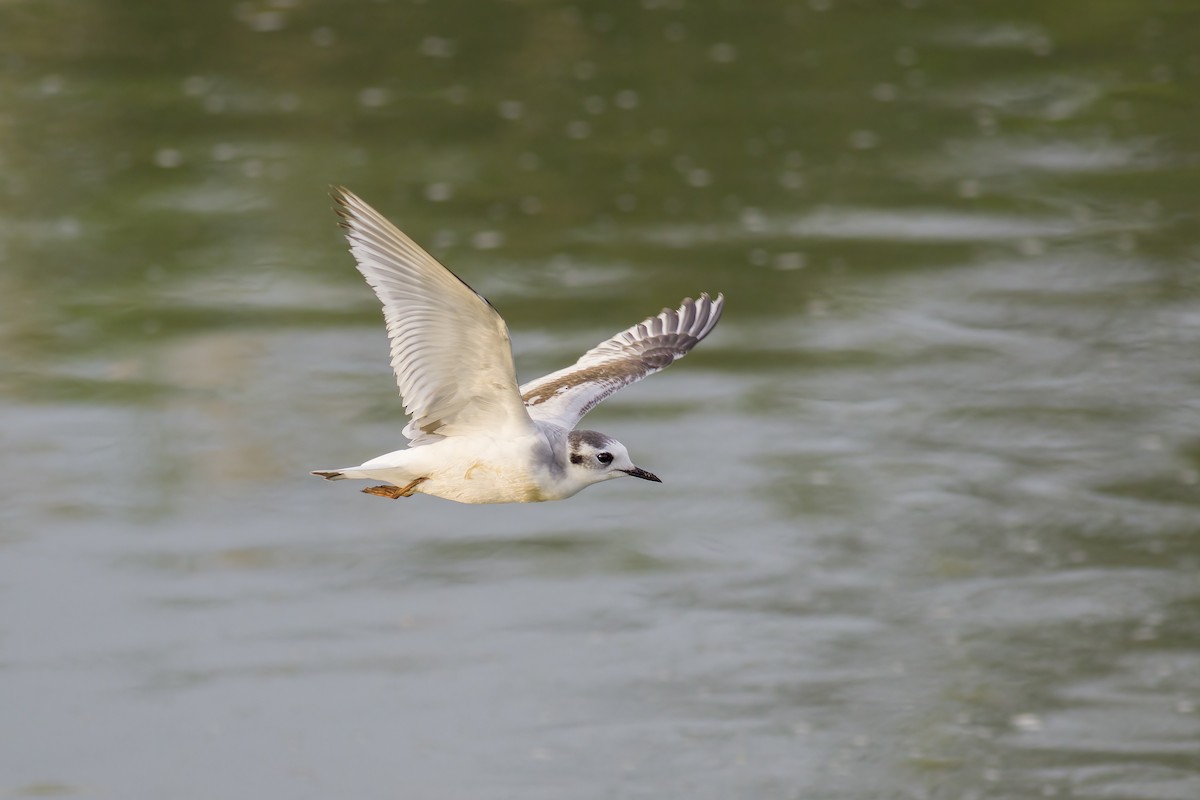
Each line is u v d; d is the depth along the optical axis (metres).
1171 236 28.19
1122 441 22.98
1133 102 32.50
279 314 25.86
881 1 36.94
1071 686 18.12
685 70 33.53
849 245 27.88
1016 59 34.22
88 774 16.55
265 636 18.91
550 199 28.78
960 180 29.95
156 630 18.92
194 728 17.28
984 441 23.05
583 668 18.47
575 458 10.09
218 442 22.42
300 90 32.38
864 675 18.36
